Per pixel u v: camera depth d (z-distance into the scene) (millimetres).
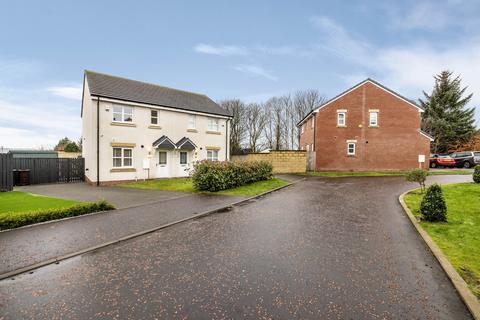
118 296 3736
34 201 10508
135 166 19047
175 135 21578
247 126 53500
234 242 5926
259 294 3750
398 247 5594
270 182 16328
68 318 3256
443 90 39750
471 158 27328
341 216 8227
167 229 6996
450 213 8047
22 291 3922
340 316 3246
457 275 4188
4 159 13883
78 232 6648
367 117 25672
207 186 13305
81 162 19844
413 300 3604
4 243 5855
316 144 26359
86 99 19484
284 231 6707
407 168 25156
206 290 3871
